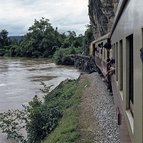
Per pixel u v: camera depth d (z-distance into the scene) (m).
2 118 14.19
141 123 3.82
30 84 37.22
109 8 41.25
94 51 35.44
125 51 5.71
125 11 5.65
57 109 15.16
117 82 8.69
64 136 10.91
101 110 13.48
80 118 12.85
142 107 3.77
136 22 4.12
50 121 13.81
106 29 44.78
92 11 56.03
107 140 9.73
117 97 8.58
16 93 30.61
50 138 11.92
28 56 105.19
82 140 10.16
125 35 5.69
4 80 41.94
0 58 101.00
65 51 75.50
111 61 12.57
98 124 11.55
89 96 17.53
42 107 14.91
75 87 23.39
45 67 63.75
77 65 59.88
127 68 5.68
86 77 27.42
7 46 122.81
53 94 23.11
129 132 5.22
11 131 14.05
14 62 80.44
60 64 71.00
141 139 3.82
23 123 15.30
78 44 92.44
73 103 16.64
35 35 104.00
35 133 13.53
